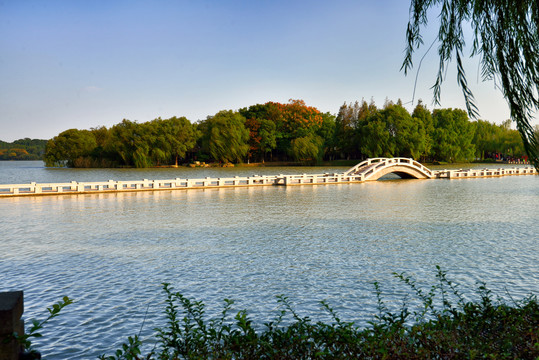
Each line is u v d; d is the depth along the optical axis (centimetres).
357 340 571
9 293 390
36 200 3491
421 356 530
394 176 7094
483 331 634
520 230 2139
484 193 4097
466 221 2433
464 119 10094
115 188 4291
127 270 1452
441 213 2750
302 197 3747
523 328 616
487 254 1639
